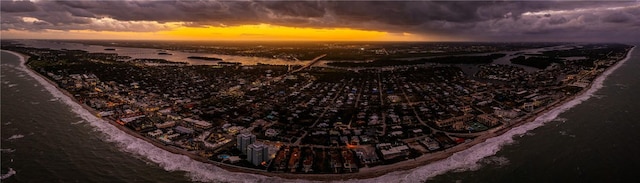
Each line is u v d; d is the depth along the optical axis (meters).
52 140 199.50
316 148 191.25
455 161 175.38
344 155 180.88
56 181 151.62
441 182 155.25
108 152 184.25
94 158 176.12
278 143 198.88
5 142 194.00
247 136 183.38
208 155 181.00
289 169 166.12
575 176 158.88
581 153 182.50
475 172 163.88
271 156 180.00
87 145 193.38
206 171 164.12
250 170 165.12
